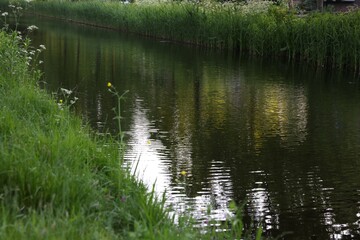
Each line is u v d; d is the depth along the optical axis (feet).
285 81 57.93
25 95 27.96
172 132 34.63
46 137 19.62
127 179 18.60
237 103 45.11
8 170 15.05
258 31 80.84
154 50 84.58
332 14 79.05
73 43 90.94
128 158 28.58
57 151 17.56
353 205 23.39
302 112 42.11
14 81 30.25
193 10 95.45
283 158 29.91
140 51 82.64
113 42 94.63
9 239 11.27
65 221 12.85
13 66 32.63
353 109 43.52
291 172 27.55
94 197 15.58
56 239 11.44
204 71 63.82
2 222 12.39
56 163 16.28
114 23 122.62
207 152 30.45
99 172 19.07
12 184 14.64
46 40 94.07
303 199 23.88
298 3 111.96
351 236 20.45
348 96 49.52
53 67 62.28
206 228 19.38
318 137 34.60
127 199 16.61
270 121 38.78
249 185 25.40
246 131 35.76
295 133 35.50
